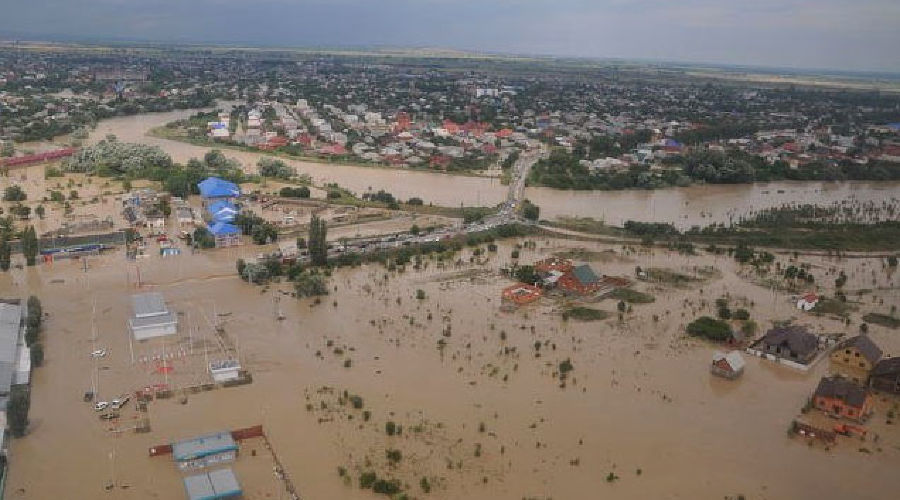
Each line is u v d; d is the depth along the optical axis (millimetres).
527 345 162625
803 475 116562
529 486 110375
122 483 107938
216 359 150250
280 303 184500
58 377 140375
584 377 147875
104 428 122875
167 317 165250
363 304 185000
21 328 159375
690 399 140875
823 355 164500
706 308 190625
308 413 129500
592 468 115875
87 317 171375
